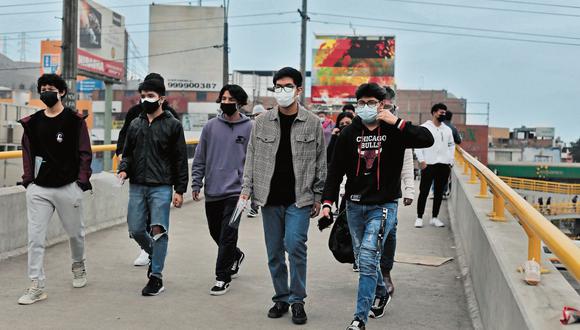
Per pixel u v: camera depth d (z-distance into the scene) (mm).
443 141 9867
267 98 63531
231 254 5910
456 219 9898
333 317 5238
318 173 5125
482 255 5207
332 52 42719
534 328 2943
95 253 7551
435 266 7219
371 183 4711
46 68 53094
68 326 4824
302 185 5035
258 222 10148
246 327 4926
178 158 5805
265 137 5156
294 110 5145
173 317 5137
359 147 4742
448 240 8867
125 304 5469
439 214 11492
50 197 5480
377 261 4602
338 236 5457
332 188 4859
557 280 3752
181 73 45875
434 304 5688
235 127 6020
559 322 3020
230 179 5941
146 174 5719
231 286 6188
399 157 4723
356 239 4863
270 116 5188
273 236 5168
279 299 5254
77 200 5633
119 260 7211
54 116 5465
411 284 6395
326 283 6383
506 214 5812
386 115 4609
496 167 53188
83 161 5586
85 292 5820
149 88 5676
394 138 4672
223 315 5227
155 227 5773
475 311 5297
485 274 4930
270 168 5098
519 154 68062
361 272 4582
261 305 5559
